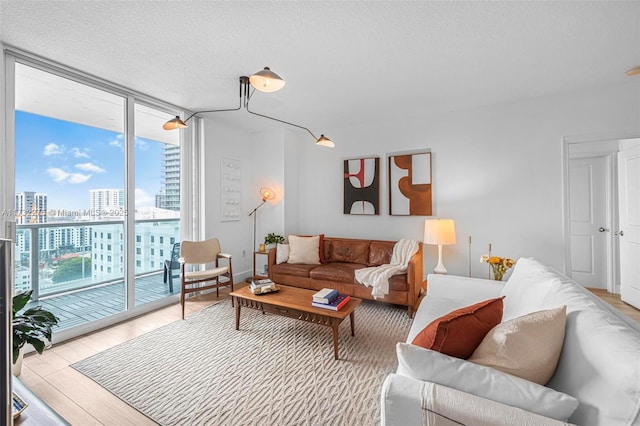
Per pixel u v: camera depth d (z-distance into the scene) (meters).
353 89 2.97
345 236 4.36
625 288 3.31
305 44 2.15
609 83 2.87
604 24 1.91
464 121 3.60
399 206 3.94
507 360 0.94
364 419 1.56
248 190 4.64
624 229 3.31
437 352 0.97
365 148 4.20
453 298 2.26
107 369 2.05
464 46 2.18
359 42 2.12
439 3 1.72
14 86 2.24
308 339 2.51
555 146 3.16
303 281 3.62
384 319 2.96
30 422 0.98
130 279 3.04
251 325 2.82
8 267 0.74
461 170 3.62
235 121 4.09
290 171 4.55
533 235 3.28
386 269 3.22
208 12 1.80
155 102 3.24
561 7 1.75
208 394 1.78
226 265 4.20
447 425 0.83
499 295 2.10
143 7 1.75
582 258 3.96
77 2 1.70
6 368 0.73
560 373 0.96
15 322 1.81
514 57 2.34
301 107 3.51
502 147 3.41
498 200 3.43
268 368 2.06
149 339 2.51
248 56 2.32
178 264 3.69
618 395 0.70
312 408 1.65
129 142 3.01
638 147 3.11
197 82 2.80
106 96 2.88
